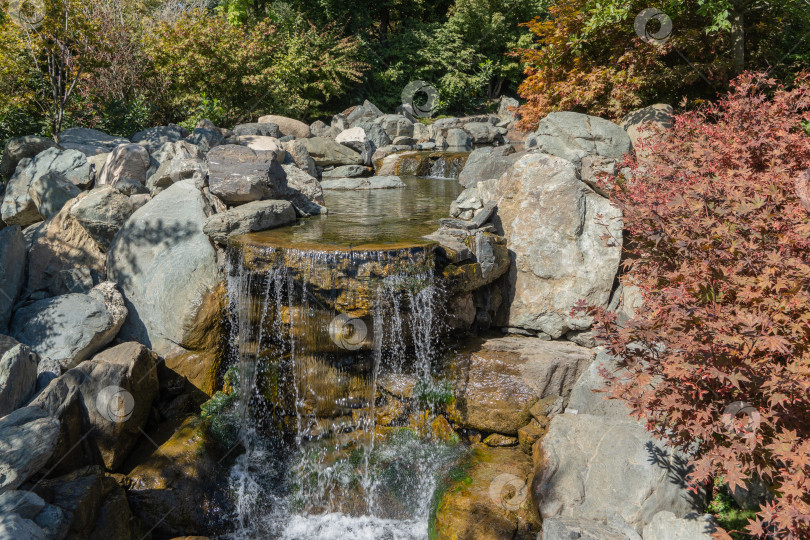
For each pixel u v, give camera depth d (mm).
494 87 29375
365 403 6773
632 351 4520
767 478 4281
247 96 17484
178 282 7133
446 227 7523
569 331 7293
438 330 6953
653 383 4859
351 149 15773
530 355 6770
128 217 7883
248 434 6824
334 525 5926
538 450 5648
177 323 7035
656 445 5176
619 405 5867
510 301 7559
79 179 9047
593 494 5078
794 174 5094
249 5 22016
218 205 7879
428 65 25938
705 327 3859
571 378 6551
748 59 9680
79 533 4867
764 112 5953
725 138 5883
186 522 5754
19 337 6543
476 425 6414
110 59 13938
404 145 18641
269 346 6844
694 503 4941
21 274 7367
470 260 7137
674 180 5539
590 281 7078
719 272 4066
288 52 19578
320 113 20922
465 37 27406
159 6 19531
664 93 9508
